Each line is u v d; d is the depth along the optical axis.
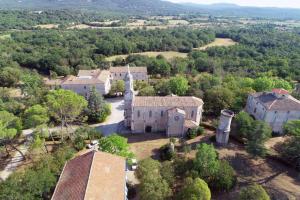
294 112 72.81
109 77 118.88
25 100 96.88
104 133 76.94
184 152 63.56
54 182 46.53
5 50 152.75
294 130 59.56
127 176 56.06
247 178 55.22
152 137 73.88
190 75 136.62
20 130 68.31
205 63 144.12
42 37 177.25
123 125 82.25
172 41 174.75
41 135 67.62
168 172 49.94
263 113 74.44
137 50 172.50
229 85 96.69
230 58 149.38
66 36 183.50
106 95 107.12
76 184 40.19
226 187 50.34
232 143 68.81
